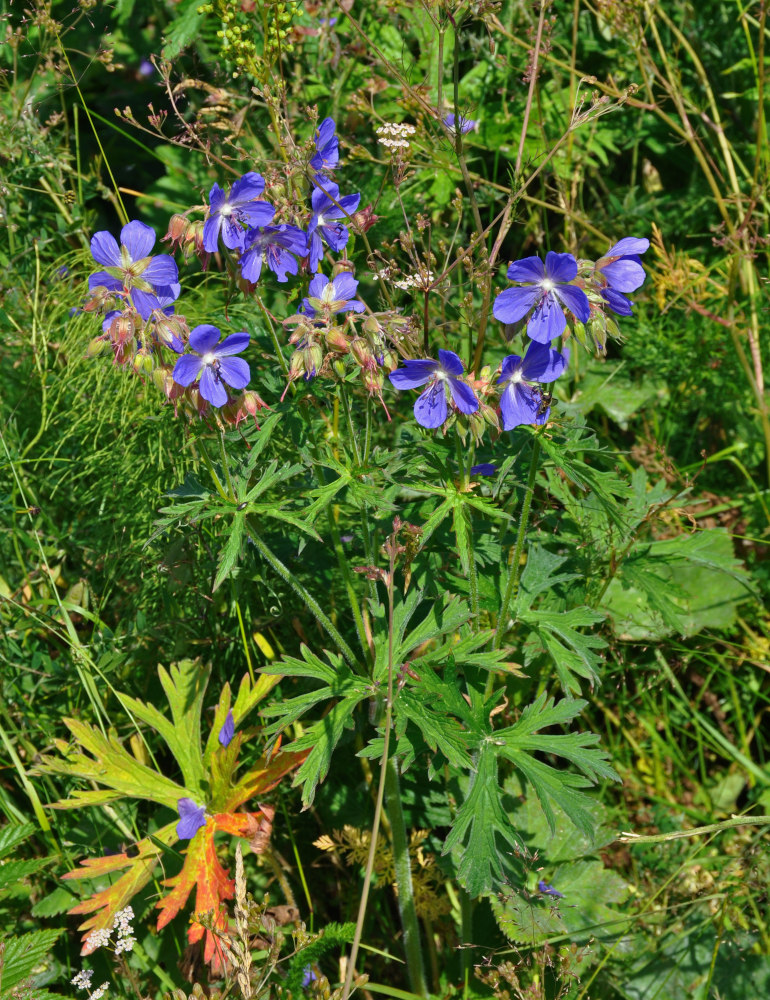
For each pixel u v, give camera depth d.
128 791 0.73
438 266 0.90
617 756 0.85
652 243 0.94
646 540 0.88
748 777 0.85
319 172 0.66
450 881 0.76
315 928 0.78
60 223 0.96
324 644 0.81
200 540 0.80
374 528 0.77
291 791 0.79
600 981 0.74
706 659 0.88
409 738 0.68
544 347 0.61
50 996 0.65
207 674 0.77
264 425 0.66
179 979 0.73
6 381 0.90
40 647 0.86
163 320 0.59
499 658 0.66
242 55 0.75
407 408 0.85
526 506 0.67
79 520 0.88
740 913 0.76
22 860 0.71
